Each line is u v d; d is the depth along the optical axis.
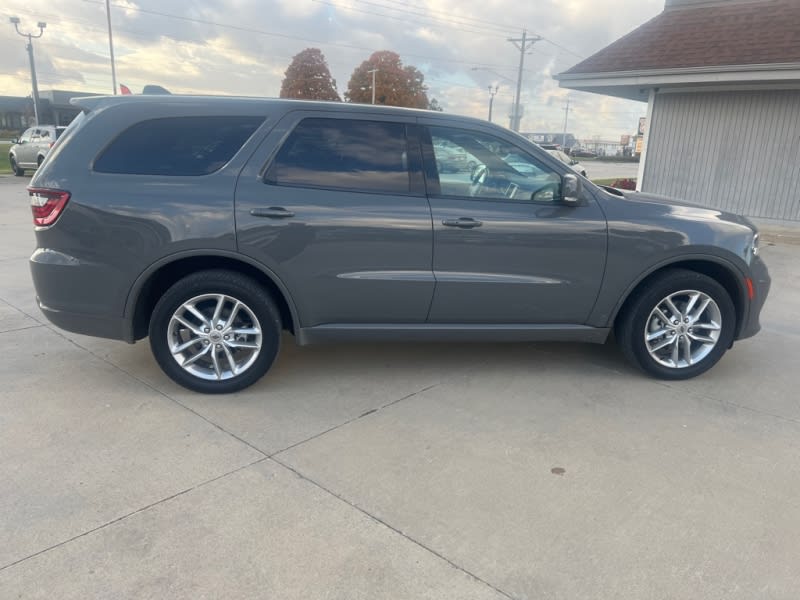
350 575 2.24
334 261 3.67
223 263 3.73
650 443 3.29
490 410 3.65
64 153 3.54
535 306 3.94
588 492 2.81
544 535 2.50
